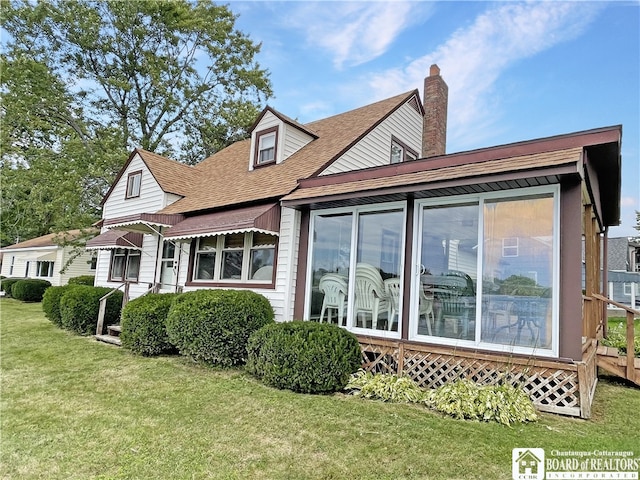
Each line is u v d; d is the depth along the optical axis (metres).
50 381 7.27
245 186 11.88
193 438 4.81
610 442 4.66
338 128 13.78
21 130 21.33
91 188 22.47
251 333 7.87
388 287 7.68
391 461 4.21
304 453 4.41
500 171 5.91
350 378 6.70
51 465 4.21
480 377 6.27
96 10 24.70
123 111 26.88
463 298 6.66
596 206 8.20
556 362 5.66
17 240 38.75
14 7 22.83
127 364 8.47
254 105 29.78
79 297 12.23
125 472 4.05
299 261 9.26
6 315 16.81
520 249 6.20
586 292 8.36
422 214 7.41
